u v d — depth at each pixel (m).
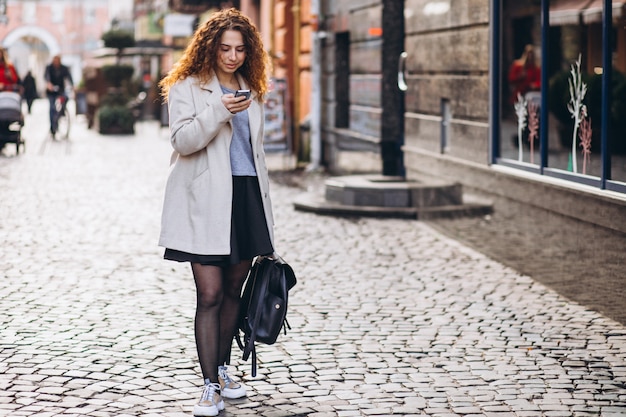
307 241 10.80
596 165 7.80
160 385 5.61
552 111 8.70
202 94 5.21
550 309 7.68
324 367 6.05
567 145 8.41
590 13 7.94
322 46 18.98
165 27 37.97
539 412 5.21
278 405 5.32
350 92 16.73
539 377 5.87
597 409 5.27
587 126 7.98
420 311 7.57
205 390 5.14
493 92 10.08
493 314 7.50
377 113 14.96
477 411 5.21
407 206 12.81
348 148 16.89
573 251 8.02
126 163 19.77
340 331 6.93
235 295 5.48
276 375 5.88
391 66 14.74
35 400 5.28
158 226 11.73
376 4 14.89
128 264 9.34
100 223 11.87
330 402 5.36
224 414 5.16
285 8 22.28
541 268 8.69
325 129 18.86
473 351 6.44
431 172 12.19
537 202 8.74
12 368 5.88
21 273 8.83
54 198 14.09
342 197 13.14
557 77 8.62
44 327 6.91
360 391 5.57
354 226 11.95
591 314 7.52
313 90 18.64
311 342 6.62
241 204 5.27
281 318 5.32
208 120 5.04
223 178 5.16
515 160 9.57
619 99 7.43
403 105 14.70
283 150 19.72
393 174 14.82
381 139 14.81
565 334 6.91
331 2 18.05
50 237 10.81
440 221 11.60
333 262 9.59
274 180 17.20
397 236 11.22
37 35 81.44
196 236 5.14
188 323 7.10
